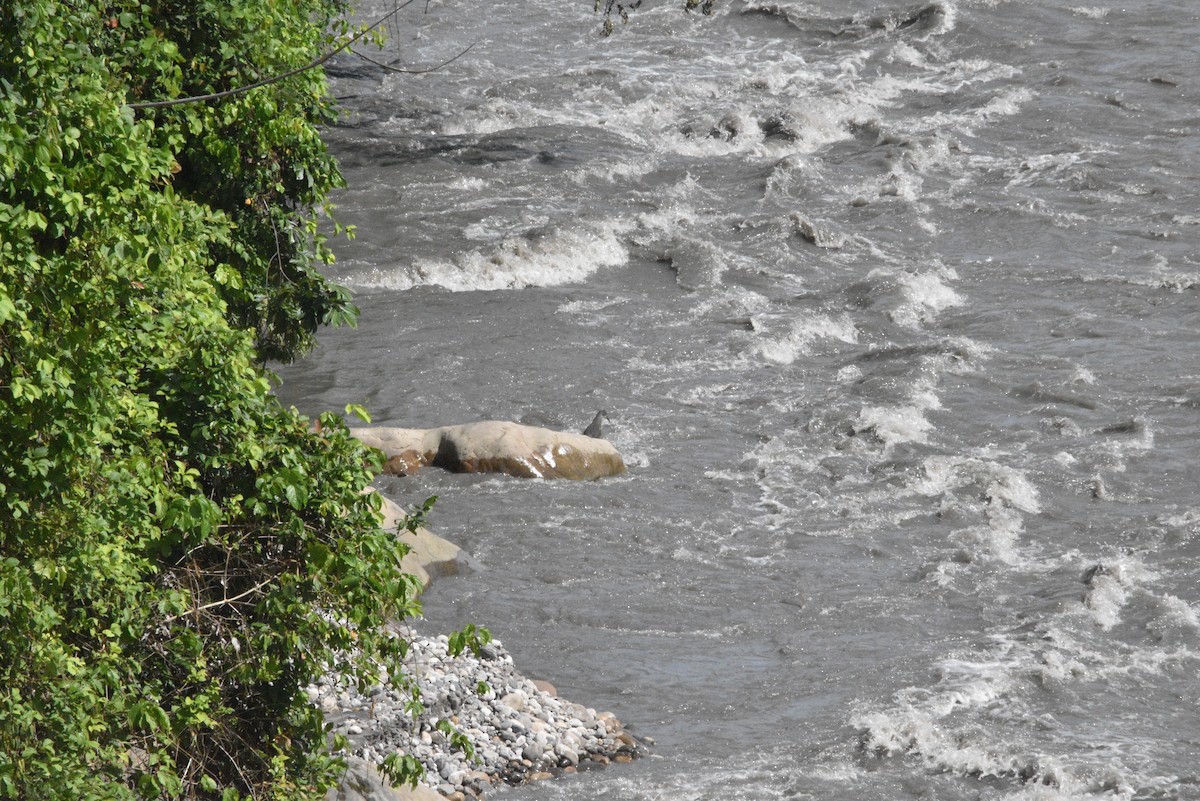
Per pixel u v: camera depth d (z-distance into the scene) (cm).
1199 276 11238
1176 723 5738
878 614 6725
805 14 18025
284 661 4047
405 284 11356
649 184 13625
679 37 17838
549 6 18988
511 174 13725
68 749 3409
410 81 16225
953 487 8119
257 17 5056
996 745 5497
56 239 3512
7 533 3359
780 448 8694
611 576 7088
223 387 3875
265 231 5338
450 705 5484
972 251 12169
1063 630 6488
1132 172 13550
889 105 15562
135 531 3625
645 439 8806
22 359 3262
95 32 4425
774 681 6100
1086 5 17762
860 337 10531
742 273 11681
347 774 4650
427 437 8344
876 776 5347
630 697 5959
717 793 5159
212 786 3822
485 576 7031
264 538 4084
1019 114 15062
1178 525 7606
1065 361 9825
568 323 10662
